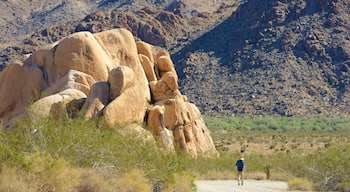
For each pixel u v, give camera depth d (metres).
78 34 83.25
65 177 35.53
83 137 41.91
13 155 33.84
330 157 65.62
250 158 110.69
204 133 100.19
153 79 92.81
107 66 83.44
